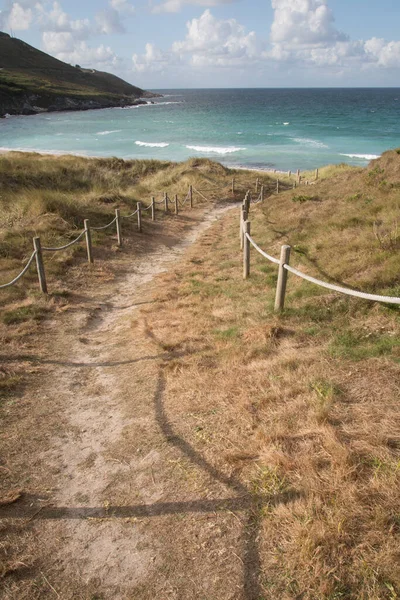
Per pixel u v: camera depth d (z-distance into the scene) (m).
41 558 2.58
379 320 4.77
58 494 3.10
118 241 11.28
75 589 2.38
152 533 2.69
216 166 26.48
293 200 13.52
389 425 3.18
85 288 8.18
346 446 3.01
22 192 13.84
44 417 4.09
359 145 50.31
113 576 2.44
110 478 3.22
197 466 3.20
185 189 21.45
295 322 5.25
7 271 8.09
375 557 2.24
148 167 26.66
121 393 4.43
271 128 68.94
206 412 3.82
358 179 13.55
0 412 4.13
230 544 2.53
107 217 13.27
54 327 6.30
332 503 2.60
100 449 3.57
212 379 4.33
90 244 9.33
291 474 2.93
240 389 4.02
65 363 5.24
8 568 2.49
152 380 4.58
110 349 5.60
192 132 64.81
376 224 8.07
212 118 88.31
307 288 6.17
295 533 2.46
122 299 7.78
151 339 5.62
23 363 5.11
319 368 4.05
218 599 2.24
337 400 3.56
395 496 2.57
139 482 3.14
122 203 15.78
